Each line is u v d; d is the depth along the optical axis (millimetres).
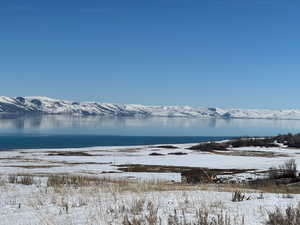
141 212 8914
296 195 13117
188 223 7223
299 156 103625
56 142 193125
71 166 71562
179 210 9141
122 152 119938
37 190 14148
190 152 120562
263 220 7797
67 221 8031
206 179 33031
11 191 14039
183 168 70188
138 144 194375
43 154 108375
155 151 124750
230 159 93250
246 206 9852
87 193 12703
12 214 9211
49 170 60750
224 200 11289
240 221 7660
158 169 68188
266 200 11188
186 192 13172
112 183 17422
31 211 9570
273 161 82938
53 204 10617
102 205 10055
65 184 16266
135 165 75812
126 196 11867
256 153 114438
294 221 7199
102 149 134250
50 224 7633
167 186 16547
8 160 87625
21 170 59094
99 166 72312
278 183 29469
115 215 8492
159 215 8445
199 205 9938
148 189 14359
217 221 7422
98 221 7867
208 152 119938
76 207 9984
